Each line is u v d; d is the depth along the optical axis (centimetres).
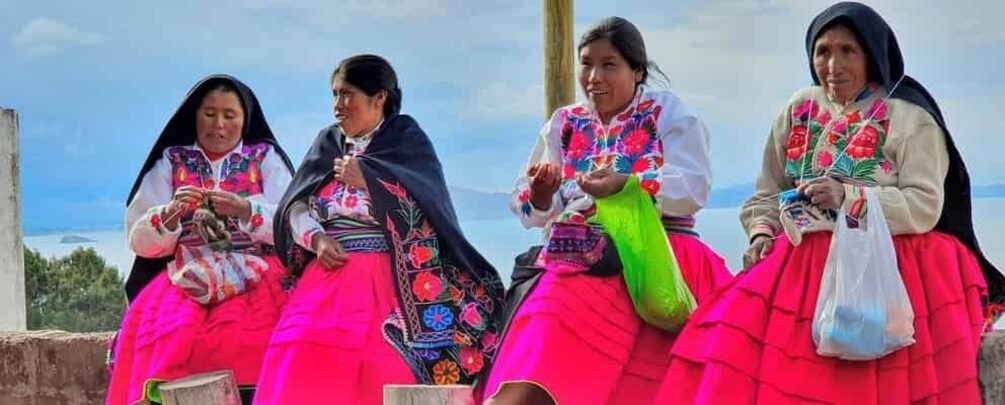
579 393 464
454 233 547
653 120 507
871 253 433
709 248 517
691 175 497
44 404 664
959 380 429
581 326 473
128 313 573
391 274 542
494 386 478
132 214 580
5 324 972
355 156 551
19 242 988
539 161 535
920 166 451
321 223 558
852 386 436
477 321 547
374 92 558
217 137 580
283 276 573
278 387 514
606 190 484
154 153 587
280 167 590
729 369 441
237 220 572
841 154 465
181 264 567
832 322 430
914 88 470
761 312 450
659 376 482
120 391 562
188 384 500
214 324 554
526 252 517
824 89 479
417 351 533
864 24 457
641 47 511
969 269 451
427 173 555
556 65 697
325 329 521
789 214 453
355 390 517
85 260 1662
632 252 477
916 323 436
